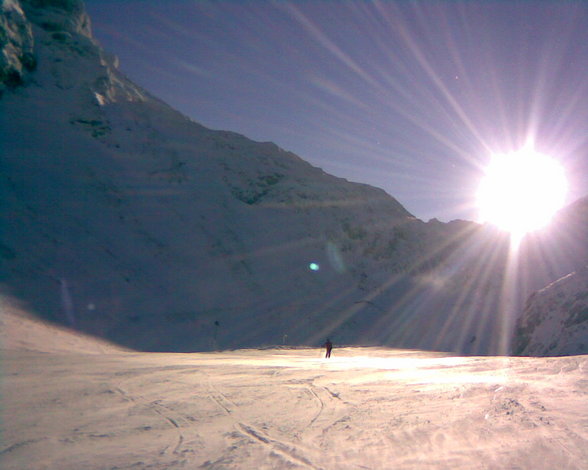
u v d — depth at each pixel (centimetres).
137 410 727
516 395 778
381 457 471
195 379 1063
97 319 3431
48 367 1254
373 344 4347
